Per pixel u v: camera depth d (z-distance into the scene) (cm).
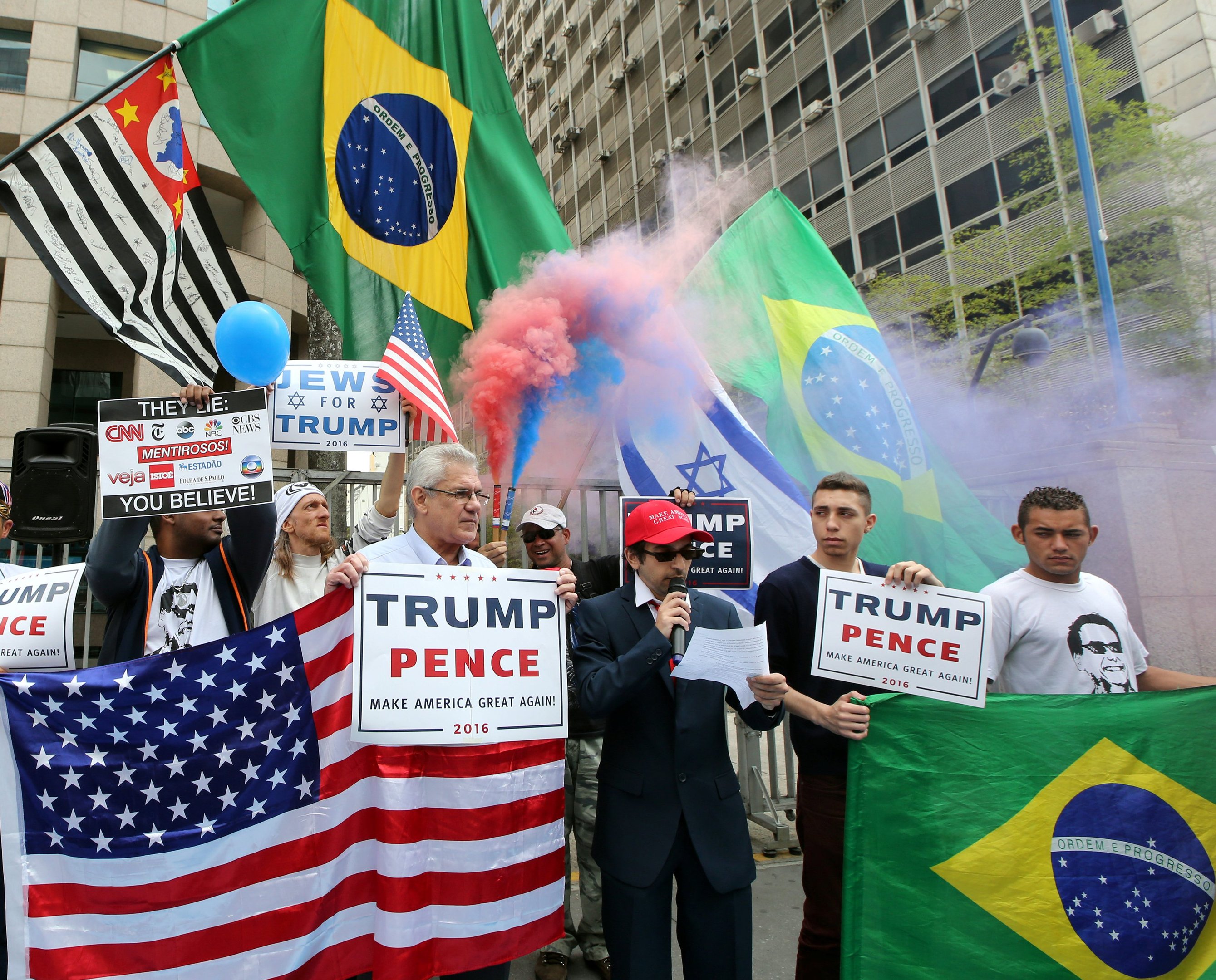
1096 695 276
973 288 1683
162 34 1739
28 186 395
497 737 261
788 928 385
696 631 249
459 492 281
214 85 464
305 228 482
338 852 257
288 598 332
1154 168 1405
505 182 539
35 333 1575
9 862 239
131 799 249
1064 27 1170
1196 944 256
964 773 269
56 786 246
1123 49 1573
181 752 254
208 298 425
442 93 527
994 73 1733
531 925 265
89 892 241
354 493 484
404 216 507
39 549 402
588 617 282
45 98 1647
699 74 2609
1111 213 1469
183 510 277
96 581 276
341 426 350
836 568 304
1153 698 276
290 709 263
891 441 563
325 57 495
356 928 254
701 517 432
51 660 276
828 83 2138
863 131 2044
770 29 2316
